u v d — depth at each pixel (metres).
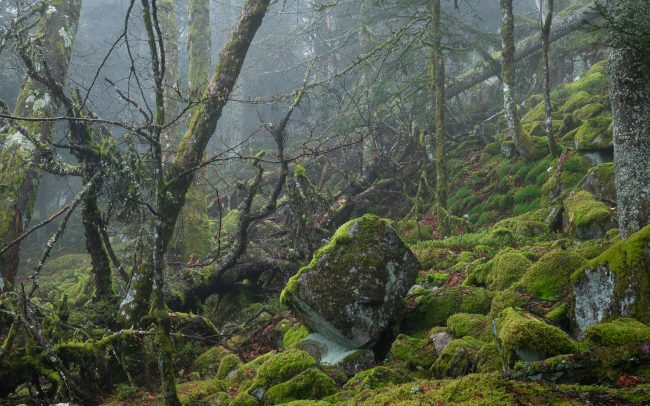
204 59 15.75
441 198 12.23
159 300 4.46
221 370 6.42
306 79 10.22
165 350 4.36
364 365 5.54
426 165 16.22
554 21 18.34
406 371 5.05
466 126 19.69
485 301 6.29
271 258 10.58
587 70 18.44
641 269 4.14
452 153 17.22
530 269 5.87
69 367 6.14
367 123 16.72
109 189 7.80
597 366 3.24
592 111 13.85
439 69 12.65
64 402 5.78
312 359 5.05
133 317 6.90
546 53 12.38
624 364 3.19
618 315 4.24
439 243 10.45
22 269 20.22
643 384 2.96
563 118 14.48
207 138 8.42
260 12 9.04
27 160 8.20
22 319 5.72
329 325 5.95
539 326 3.64
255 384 4.98
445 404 3.21
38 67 8.75
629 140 5.75
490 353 4.22
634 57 5.67
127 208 7.86
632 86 5.71
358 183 15.98
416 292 6.96
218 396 5.12
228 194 20.22
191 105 5.13
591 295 4.59
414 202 14.55
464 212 13.95
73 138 7.55
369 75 19.19
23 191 8.12
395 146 16.98
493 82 21.42
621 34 5.52
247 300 10.57
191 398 5.31
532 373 3.37
